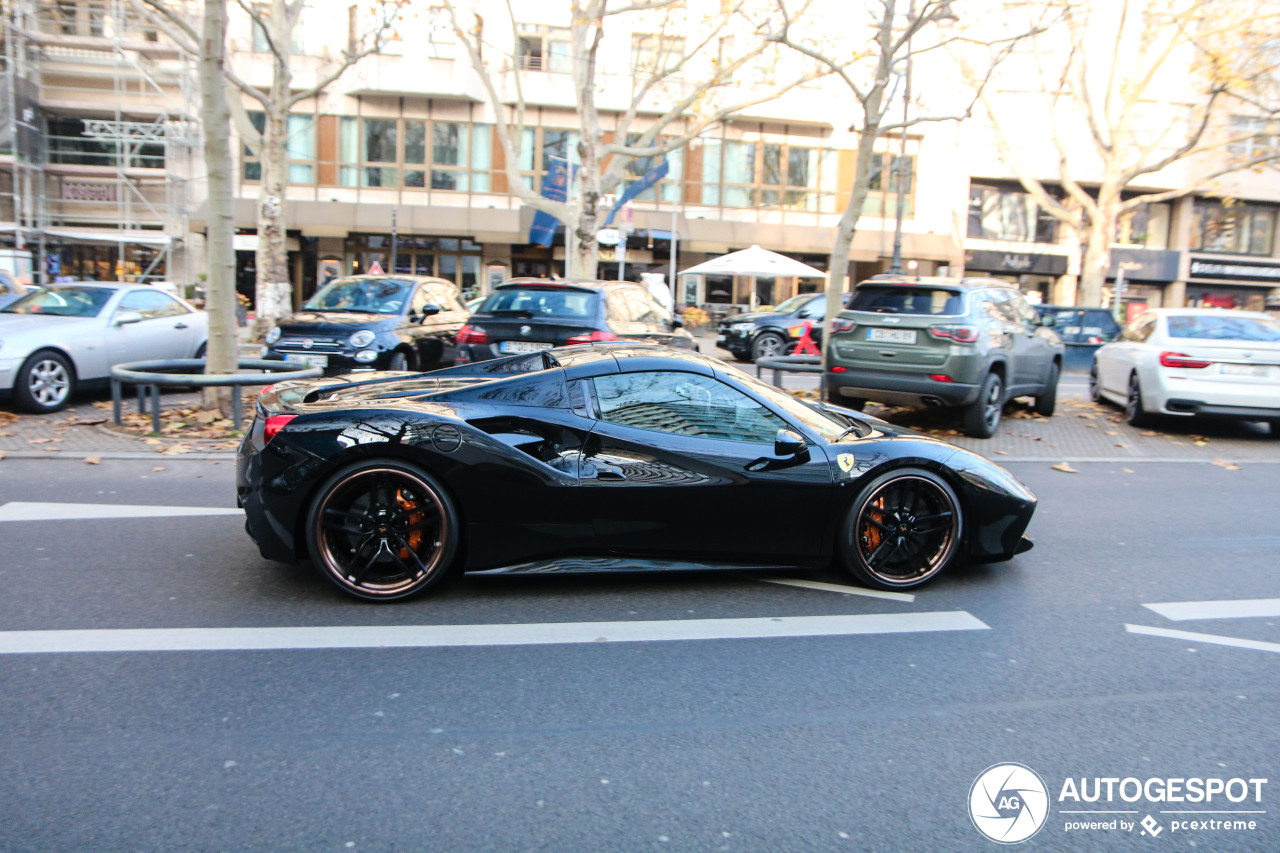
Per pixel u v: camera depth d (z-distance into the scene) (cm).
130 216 2877
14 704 318
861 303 982
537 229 2661
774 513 455
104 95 2869
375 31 1797
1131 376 1141
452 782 278
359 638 387
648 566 450
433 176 3019
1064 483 779
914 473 471
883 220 3297
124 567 472
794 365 1087
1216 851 258
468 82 2900
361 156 2983
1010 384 1016
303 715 317
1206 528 634
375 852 242
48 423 876
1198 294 3612
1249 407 1017
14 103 2642
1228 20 2053
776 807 270
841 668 373
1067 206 3428
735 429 464
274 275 1720
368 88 2861
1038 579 505
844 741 312
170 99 2894
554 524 437
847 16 2217
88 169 2820
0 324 936
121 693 329
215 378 820
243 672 350
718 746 306
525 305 938
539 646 386
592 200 1683
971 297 945
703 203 3180
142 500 613
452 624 407
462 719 318
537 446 442
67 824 249
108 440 806
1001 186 3372
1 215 2816
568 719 321
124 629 388
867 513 468
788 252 3219
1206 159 3209
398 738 303
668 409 460
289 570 475
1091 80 3177
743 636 405
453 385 487
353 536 424
